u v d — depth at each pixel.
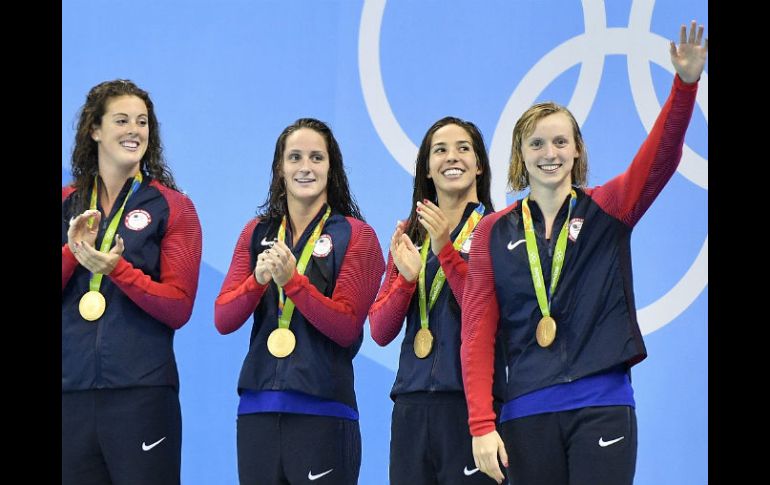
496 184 20.69
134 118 17.30
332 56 21.19
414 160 20.91
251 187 21.14
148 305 16.33
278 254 15.91
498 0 20.92
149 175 17.72
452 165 17.38
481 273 15.17
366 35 21.16
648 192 14.49
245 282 16.67
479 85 20.86
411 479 16.38
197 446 20.73
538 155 14.93
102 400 16.30
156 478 16.34
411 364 16.58
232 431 20.72
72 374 16.34
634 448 14.05
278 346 16.53
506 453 14.66
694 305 19.86
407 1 21.14
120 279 16.09
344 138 21.08
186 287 16.89
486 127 20.80
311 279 16.83
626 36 20.50
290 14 21.31
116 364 16.28
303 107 21.16
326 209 17.48
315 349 16.48
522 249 14.96
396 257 16.62
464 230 17.23
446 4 21.03
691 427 19.62
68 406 16.36
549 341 14.46
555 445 14.23
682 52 13.98
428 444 16.25
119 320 16.47
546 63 20.70
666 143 14.23
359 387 20.73
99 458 16.44
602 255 14.61
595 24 20.61
